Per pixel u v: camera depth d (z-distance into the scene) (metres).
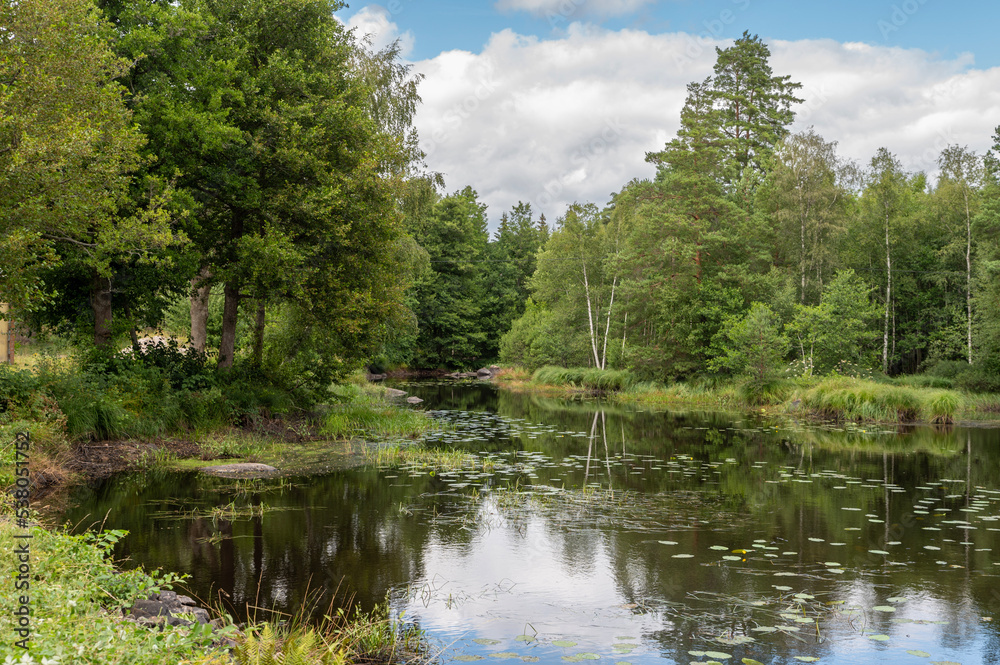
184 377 16.44
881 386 23.81
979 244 33.19
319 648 4.87
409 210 25.41
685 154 32.84
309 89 17.02
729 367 30.16
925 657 5.26
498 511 9.88
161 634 3.99
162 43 14.37
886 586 6.86
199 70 14.96
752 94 44.69
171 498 10.36
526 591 6.70
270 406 17.44
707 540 8.49
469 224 59.00
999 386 28.80
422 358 57.31
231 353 18.14
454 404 29.66
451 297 57.75
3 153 8.96
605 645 5.47
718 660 5.20
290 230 16.30
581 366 43.16
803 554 7.92
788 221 35.41
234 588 6.59
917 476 12.79
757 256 33.91
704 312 31.34
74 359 15.10
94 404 13.30
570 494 11.05
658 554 7.91
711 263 33.03
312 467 13.27
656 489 11.49
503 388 41.44
